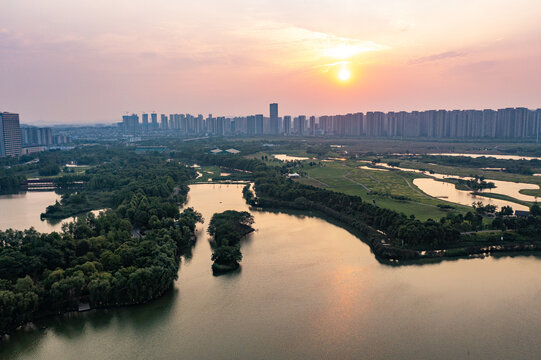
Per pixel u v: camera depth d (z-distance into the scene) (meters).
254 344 143.12
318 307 167.00
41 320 156.50
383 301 171.25
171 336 147.88
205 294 177.38
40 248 182.38
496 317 158.62
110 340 146.12
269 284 186.62
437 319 157.75
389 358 135.50
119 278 165.38
